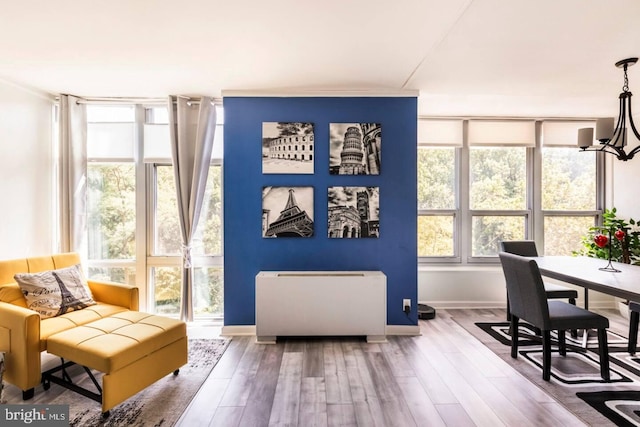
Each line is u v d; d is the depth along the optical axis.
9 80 3.06
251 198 3.35
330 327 3.12
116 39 2.34
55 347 2.18
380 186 3.38
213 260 3.72
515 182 4.38
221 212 3.73
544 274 2.90
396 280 3.38
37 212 3.38
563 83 3.14
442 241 4.36
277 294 3.10
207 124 3.56
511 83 3.15
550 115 4.21
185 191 3.52
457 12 2.00
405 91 3.33
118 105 3.72
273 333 3.10
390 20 2.09
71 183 3.49
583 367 2.65
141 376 2.19
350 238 3.37
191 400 2.20
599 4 1.91
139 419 2.00
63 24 2.14
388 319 3.38
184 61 2.70
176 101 3.55
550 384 2.39
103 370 2.00
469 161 4.34
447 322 3.71
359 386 2.37
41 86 3.25
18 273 2.67
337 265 3.37
